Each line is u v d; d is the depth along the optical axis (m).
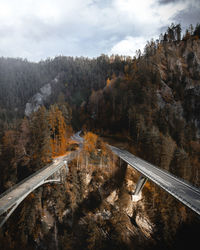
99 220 33.62
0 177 38.47
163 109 64.06
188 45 91.25
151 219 34.19
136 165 36.78
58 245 29.02
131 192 37.97
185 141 56.72
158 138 44.34
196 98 70.50
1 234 26.41
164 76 79.44
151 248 30.47
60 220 32.25
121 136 61.12
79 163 41.31
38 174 32.69
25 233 28.25
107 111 76.00
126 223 33.38
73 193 35.56
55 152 45.78
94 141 51.62
